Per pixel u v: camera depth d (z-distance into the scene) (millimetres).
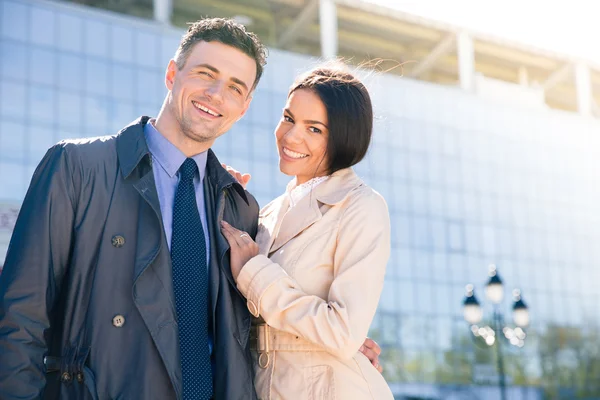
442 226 43188
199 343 3258
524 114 47219
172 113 3496
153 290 3148
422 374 40031
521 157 46656
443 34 43875
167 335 3113
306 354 3533
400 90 43750
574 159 48219
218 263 3479
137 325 3121
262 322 3623
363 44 43656
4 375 2932
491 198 45062
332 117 3791
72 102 34219
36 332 3023
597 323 46875
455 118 44875
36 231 3107
